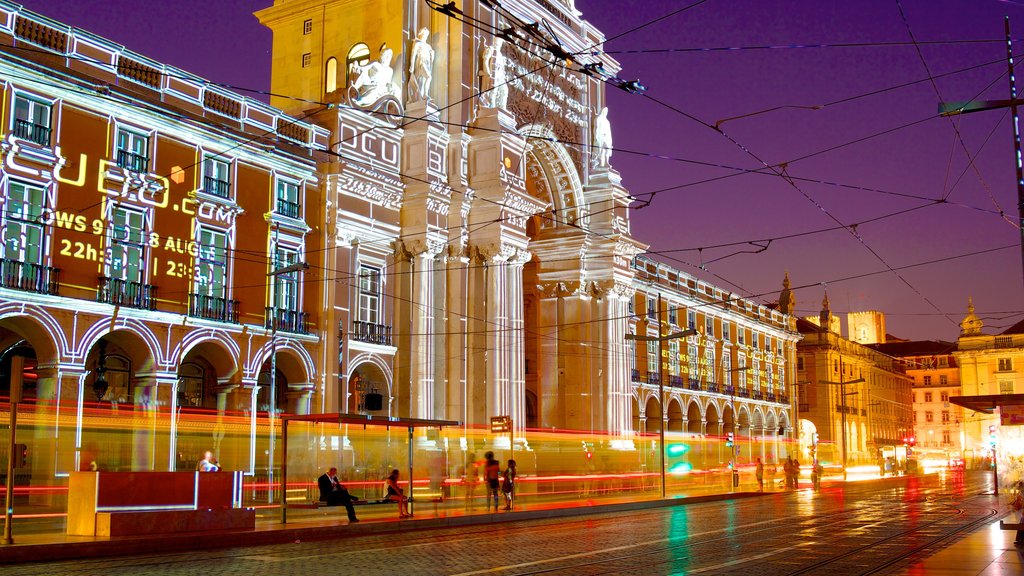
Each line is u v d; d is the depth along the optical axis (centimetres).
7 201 1970
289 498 2409
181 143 2305
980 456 8044
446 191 2964
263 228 2486
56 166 2047
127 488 1385
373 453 2672
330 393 2567
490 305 3070
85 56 2133
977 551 1231
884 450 7462
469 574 1033
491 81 3169
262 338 2434
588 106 3822
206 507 1470
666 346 4503
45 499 1955
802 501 2748
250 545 1423
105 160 2139
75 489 1385
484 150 3092
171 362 2220
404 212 2881
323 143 2688
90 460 1881
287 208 2561
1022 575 978
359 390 2731
